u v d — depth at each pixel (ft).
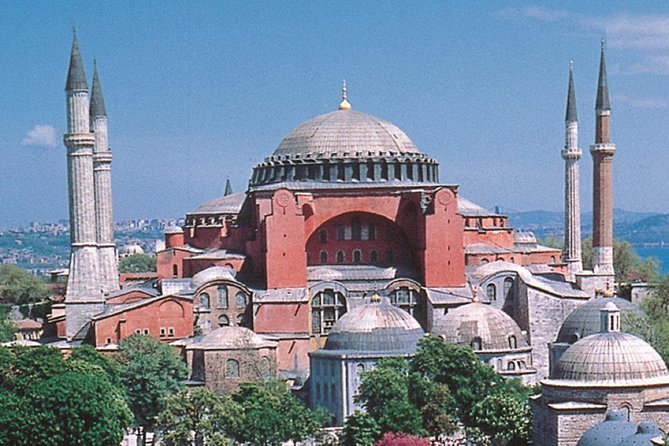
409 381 542.57
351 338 609.83
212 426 514.68
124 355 599.98
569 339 612.70
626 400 490.90
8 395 489.67
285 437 527.40
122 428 515.50
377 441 516.32
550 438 495.82
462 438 540.11
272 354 625.41
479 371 557.33
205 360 612.70
